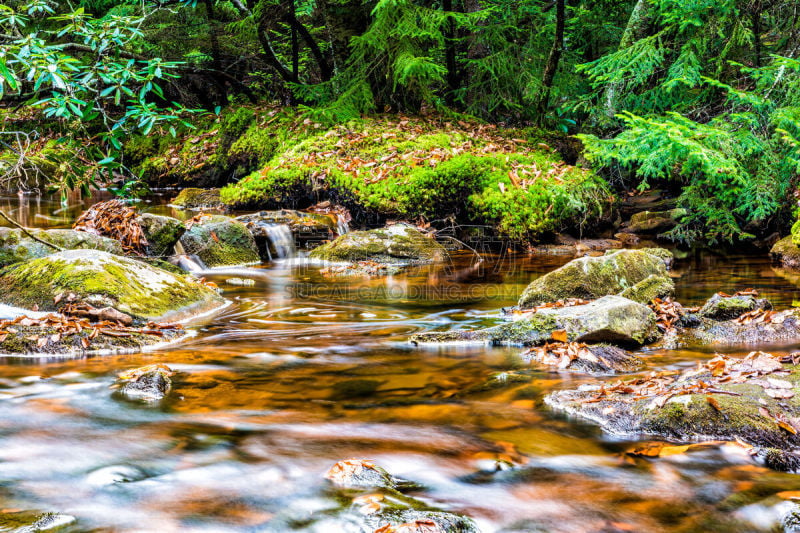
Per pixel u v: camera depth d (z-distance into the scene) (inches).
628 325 167.6
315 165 390.3
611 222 389.1
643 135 338.3
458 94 525.7
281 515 81.6
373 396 127.4
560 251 344.8
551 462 98.6
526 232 347.9
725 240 379.2
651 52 401.7
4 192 402.0
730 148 331.9
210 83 553.0
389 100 490.6
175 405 119.3
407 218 361.4
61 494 85.4
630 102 449.1
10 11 194.7
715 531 80.7
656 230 390.0
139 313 178.2
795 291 237.6
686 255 337.4
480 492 89.3
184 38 483.5
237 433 106.7
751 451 100.6
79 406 116.7
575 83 510.0
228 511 82.3
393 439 106.0
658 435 107.7
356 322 194.9
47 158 215.9
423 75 459.2
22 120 415.8
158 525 78.6
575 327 166.7
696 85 452.4
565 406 120.5
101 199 404.5
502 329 171.3
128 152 526.9
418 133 441.1
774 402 113.2
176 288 201.9
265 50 482.0
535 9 501.4
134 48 398.6
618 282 219.3
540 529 80.6
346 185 371.6
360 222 371.6
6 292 183.8
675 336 174.4
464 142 420.8
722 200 365.4
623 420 112.2
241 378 136.7
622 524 82.1
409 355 157.3
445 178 362.9
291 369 144.0
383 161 390.0
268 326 187.5
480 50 516.1
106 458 96.0
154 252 262.2
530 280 267.0
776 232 371.9
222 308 210.8
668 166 365.1
